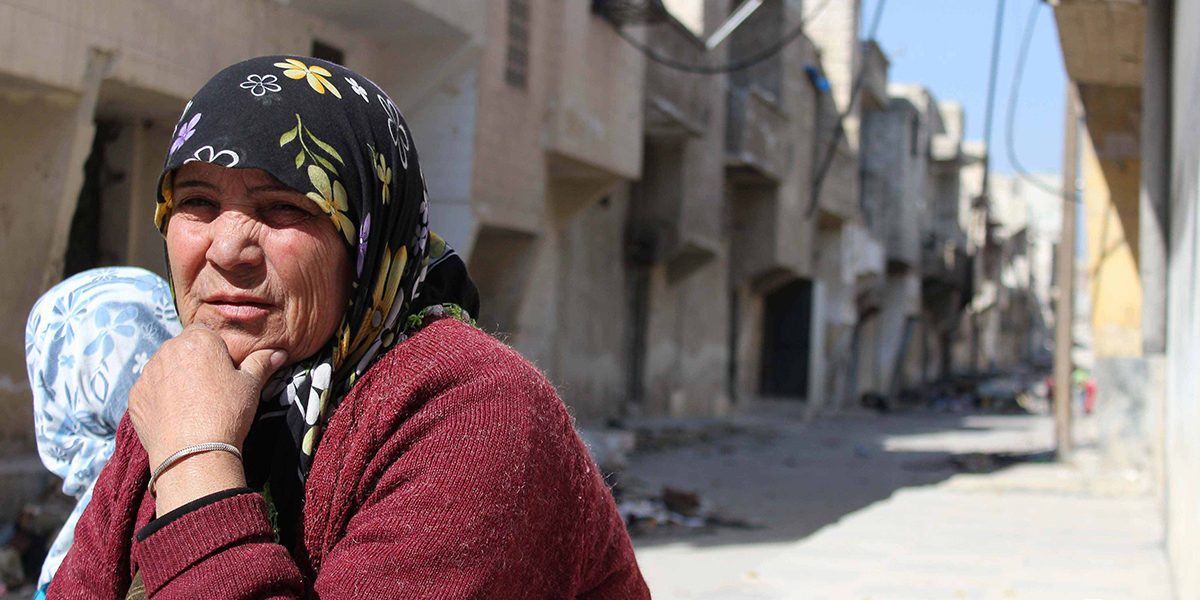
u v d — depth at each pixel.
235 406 1.31
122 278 2.10
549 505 1.32
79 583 1.45
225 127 1.33
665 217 18.91
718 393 23.12
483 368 1.34
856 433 23.88
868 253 32.88
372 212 1.36
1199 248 4.86
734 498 12.48
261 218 1.36
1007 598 5.98
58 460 2.04
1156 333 8.66
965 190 46.97
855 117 30.25
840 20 28.16
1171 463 7.04
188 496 1.26
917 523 8.80
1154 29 8.34
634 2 14.05
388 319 1.39
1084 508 10.02
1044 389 47.56
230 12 8.66
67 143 7.35
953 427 27.91
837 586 6.23
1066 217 15.53
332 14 10.20
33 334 2.07
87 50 7.27
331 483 1.31
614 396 18.55
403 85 11.24
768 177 22.88
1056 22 9.42
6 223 7.45
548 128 13.09
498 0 11.82
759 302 26.77
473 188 11.52
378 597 1.22
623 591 1.52
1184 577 5.38
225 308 1.36
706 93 19.06
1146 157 8.54
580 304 16.94
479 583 1.24
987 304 51.53
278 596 1.22
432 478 1.26
